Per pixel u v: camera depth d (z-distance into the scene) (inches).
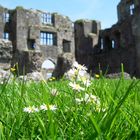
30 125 65.4
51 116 58.4
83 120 65.6
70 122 66.2
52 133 52.6
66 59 1827.0
